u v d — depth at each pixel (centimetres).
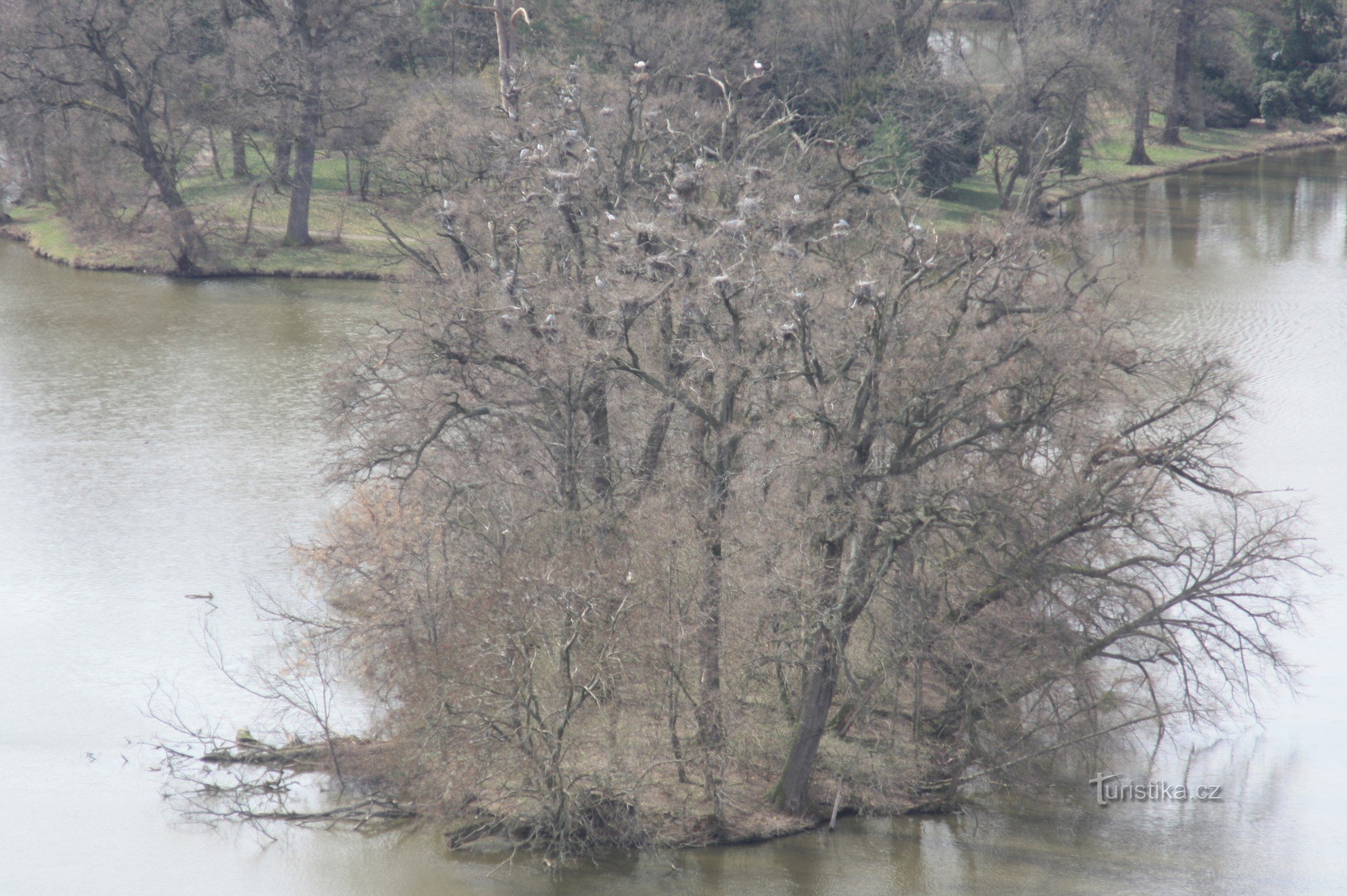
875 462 4044
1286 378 7781
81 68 10275
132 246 11025
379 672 4247
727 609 3947
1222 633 4553
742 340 3991
